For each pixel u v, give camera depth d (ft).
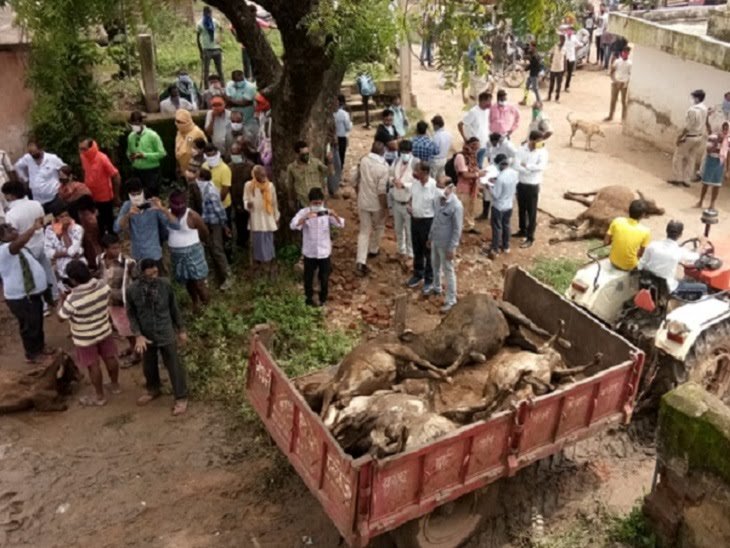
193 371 30.53
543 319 28.09
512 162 40.68
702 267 28.86
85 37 40.32
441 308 35.17
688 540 22.24
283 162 37.93
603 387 23.07
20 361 32.14
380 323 33.94
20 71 41.52
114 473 25.82
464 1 29.32
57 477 25.63
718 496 21.04
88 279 27.61
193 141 41.93
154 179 42.60
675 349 25.82
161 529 23.50
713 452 20.89
